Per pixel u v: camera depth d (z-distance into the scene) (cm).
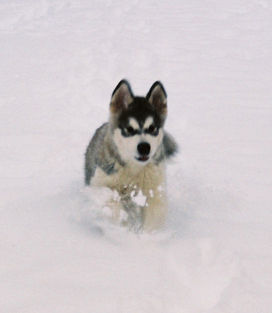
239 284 448
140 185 587
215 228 570
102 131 627
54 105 1058
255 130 911
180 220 597
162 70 1269
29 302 420
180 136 889
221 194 659
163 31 1592
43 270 470
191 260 498
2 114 1004
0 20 1766
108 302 421
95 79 1214
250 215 601
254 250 515
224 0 1944
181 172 732
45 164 774
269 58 1331
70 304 418
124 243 533
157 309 414
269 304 419
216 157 796
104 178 583
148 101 584
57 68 1307
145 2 1961
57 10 1902
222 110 1009
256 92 1107
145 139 552
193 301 430
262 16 1722
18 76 1244
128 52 1409
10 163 773
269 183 696
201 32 1570
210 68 1269
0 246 516
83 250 512
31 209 610
